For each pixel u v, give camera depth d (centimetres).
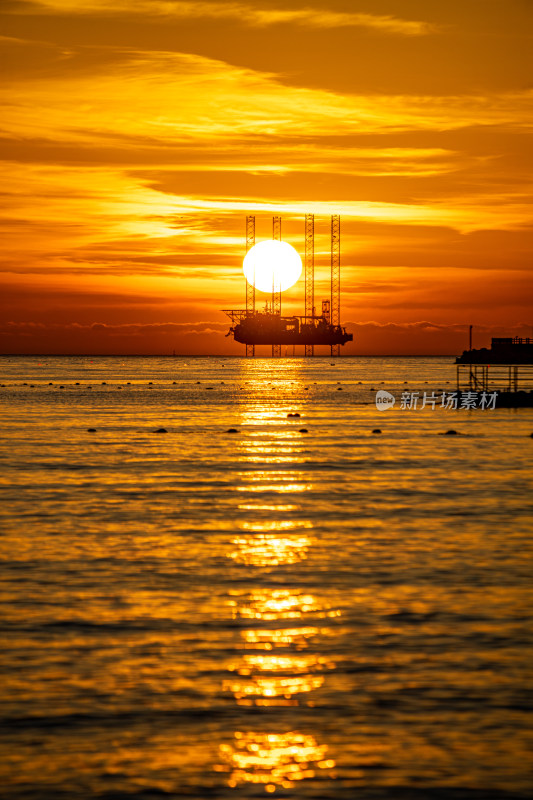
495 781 2841
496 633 4234
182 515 7750
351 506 8300
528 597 4872
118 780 2855
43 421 19988
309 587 5131
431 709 3356
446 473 10919
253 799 2750
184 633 4256
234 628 4334
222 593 4994
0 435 16475
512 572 5469
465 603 4756
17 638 4156
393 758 2988
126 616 4522
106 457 12712
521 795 2762
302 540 6569
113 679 3656
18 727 3206
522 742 3091
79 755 3009
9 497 8788
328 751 3038
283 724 3238
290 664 3831
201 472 10975
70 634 4225
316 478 10425
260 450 13825
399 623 4409
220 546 6325
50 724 3234
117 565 5669
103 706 3391
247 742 3105
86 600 4819
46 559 5822
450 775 2878
